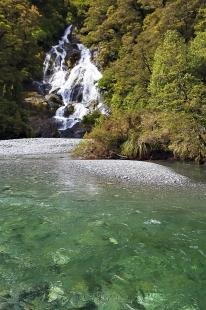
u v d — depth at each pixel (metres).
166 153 26.14
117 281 7.43
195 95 23.53
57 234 9.94
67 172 19.80
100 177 18.50
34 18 53.34
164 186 16.80
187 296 6.91
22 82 49.16
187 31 39.09
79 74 51.50
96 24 56.03
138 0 48.41
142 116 27.17
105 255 8.59
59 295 6.90
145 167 21.38
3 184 16.38
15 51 45.50
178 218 11.62
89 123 44.31
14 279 7.44
